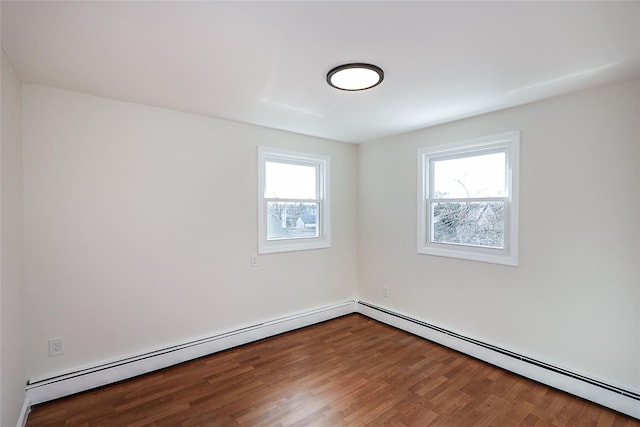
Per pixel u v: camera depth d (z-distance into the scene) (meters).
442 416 2.12
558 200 2.46
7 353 1.73
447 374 2.66
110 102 2.51
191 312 2.93
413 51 1.77
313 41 1.66
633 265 2.13
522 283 2.68
